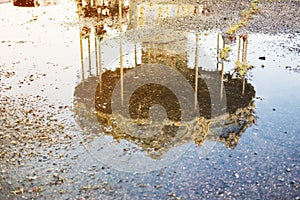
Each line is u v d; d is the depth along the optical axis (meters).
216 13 5.80
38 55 4.37
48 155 2.58
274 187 2.25
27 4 6.73
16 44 4.73
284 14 5.76
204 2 6.45
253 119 3.00
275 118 3.02
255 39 4.77
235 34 4.95
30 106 3.25
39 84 3.66
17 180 2.33
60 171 2.42
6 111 3.16
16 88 3.58
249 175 2.36
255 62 4.10
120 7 6.18
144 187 2.26
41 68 4.02
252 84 3.60
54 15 5.94
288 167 2.43
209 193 2.21
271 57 4.23
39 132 2.86
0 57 4.32
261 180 2.31
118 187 2.26
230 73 3.83
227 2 6.45
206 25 5.26
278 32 5.01
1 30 5.28
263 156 2.54
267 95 3.39
